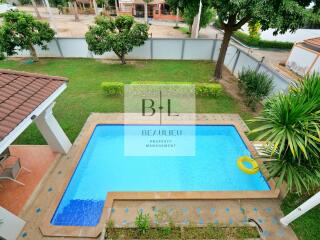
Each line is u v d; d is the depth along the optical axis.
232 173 7.07
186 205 5.47
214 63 15.66
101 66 14.48
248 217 5.20
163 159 7.56
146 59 16.02
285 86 8.76
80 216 5.52
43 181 6.05
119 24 13.36
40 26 13.46
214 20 30.83
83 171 6.97
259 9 7.14
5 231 4.47
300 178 4.57
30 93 5.08
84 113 9.29
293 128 4.39
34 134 7.92
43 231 4.81
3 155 6.32
